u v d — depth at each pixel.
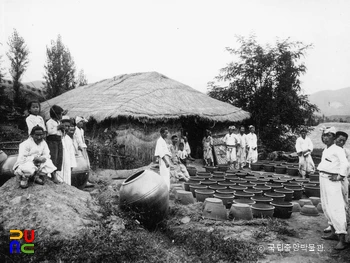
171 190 8.23
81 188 7.61
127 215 5.28
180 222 5.77
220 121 15.77
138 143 13.19
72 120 7.36
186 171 10.06
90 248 4.00
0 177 7.06
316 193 7.96
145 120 13.22
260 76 19.66
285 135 19.06
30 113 5.54
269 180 9.14
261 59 19.17
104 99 16.28
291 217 6.22
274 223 5.51
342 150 4.79
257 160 15.51
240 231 5.23
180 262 4.21
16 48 16.44
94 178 9.51
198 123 15.94
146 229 5.52
